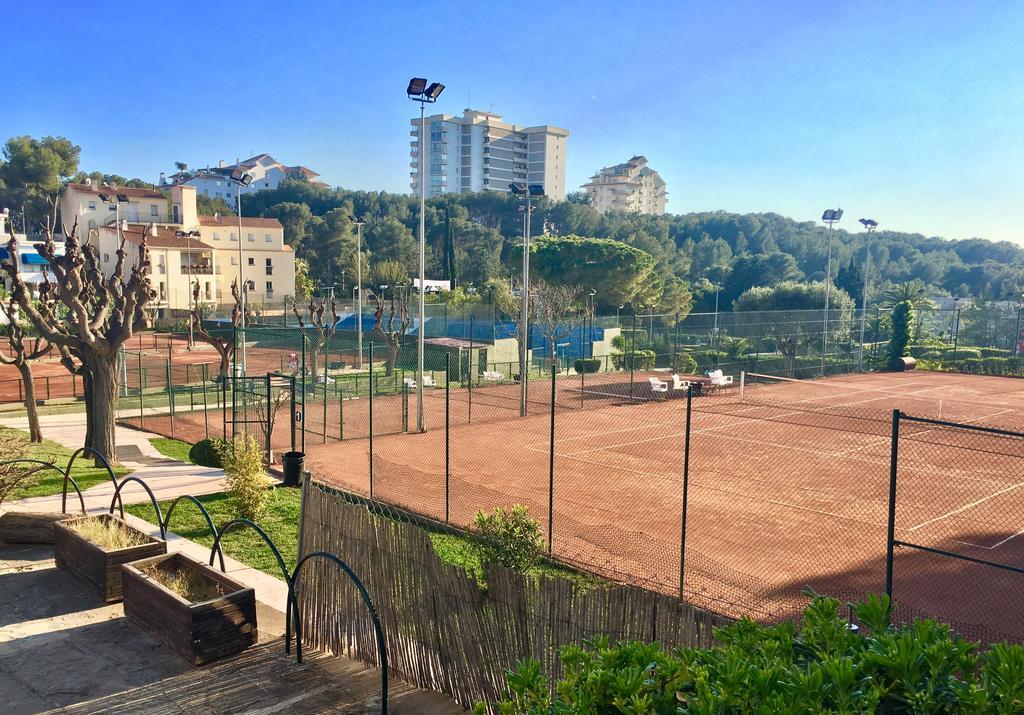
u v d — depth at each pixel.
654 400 37.28
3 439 16.59
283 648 8.57
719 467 21.89
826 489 19.41
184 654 8.08
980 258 162.00
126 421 27.98
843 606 11.20
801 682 3.17
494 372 44.69
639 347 54.47
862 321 53.47
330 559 7.98
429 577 7.52
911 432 28.44
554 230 133.62
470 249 112.81
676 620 6.11
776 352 50.78
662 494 18.47
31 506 14.61
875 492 19.16
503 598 6.96
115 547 9.80
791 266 113.12
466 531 13.16
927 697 3.22
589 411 33.34
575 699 3.45
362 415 31.05
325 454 22.98
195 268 78.94
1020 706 3.08
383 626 7.95
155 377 39.88
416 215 123.62
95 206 84.19
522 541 11.60
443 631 7.41
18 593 9.89
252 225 90.19
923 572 13.22
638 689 3.38
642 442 25.80
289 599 8.18
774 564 13.45
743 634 3.96
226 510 15.24
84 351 18.78
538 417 31.39
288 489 17.44
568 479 20.02
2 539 11.77
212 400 33.53
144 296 18.97
